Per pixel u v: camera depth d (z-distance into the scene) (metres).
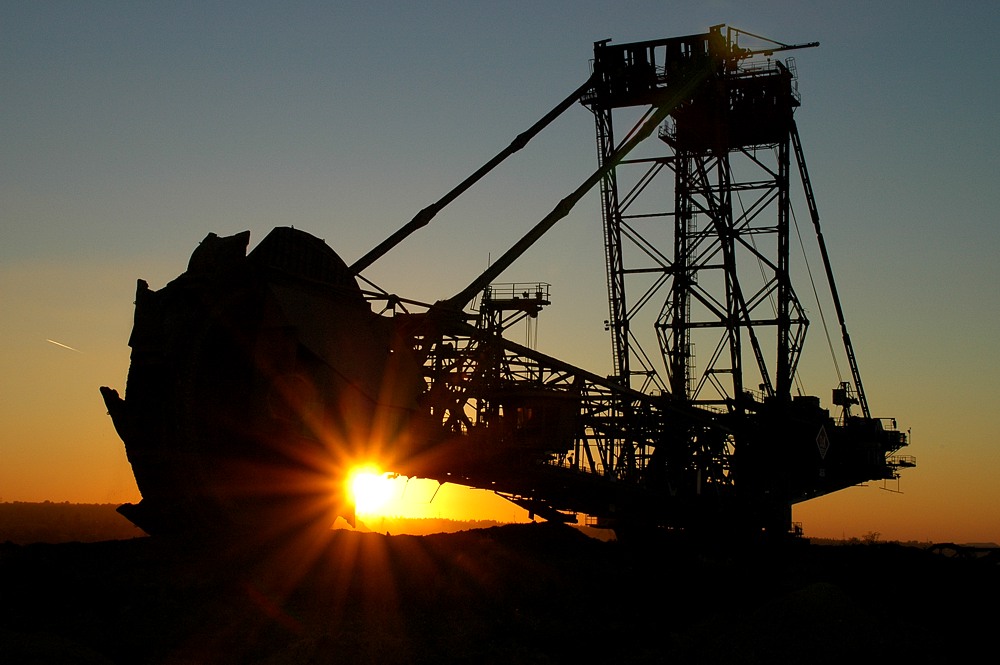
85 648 24.75
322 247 40.12
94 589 29.16
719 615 34.34
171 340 35.03
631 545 52.72
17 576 29.36
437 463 43.88
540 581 38.69
